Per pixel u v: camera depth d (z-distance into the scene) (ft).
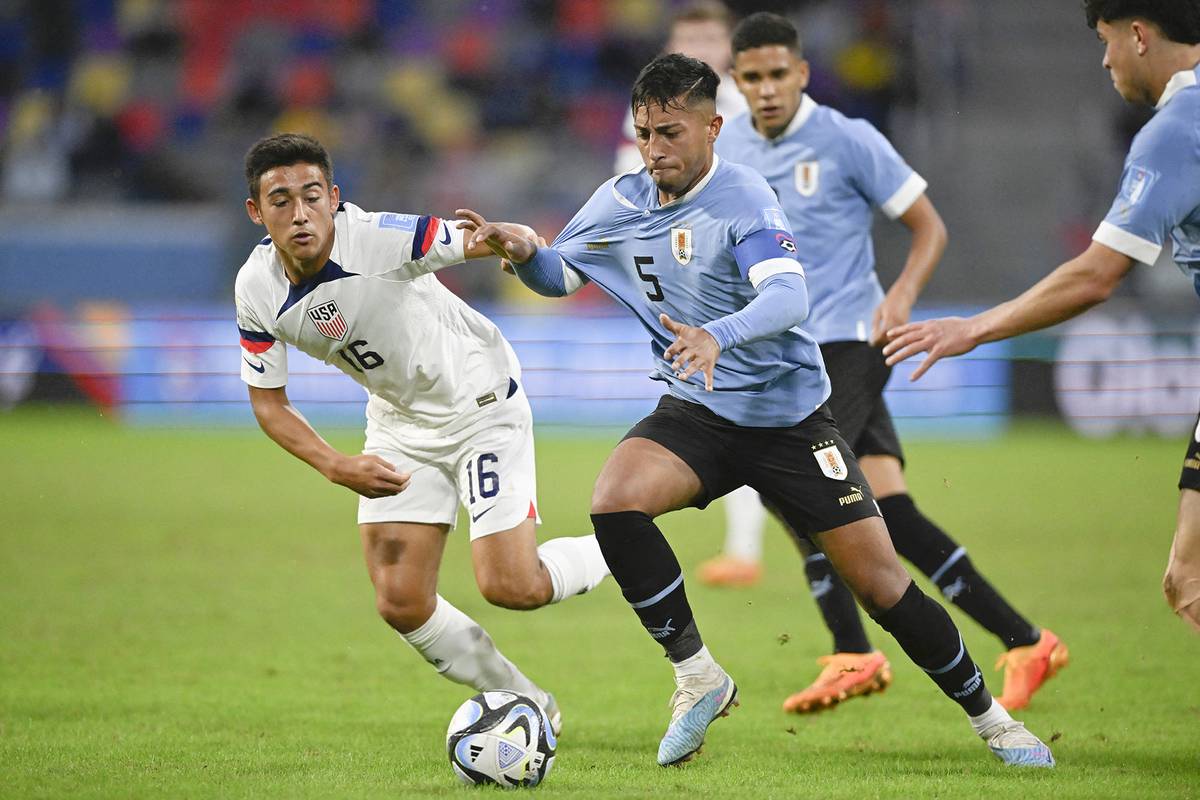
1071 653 82.48
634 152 104.32
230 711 68.03
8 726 64.28
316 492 154.10
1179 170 50.67
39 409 212.64
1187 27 51.34
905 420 198.90
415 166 258.57
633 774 55.67
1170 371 188.55
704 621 95.09
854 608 68.23
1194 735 63.57
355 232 57.41
